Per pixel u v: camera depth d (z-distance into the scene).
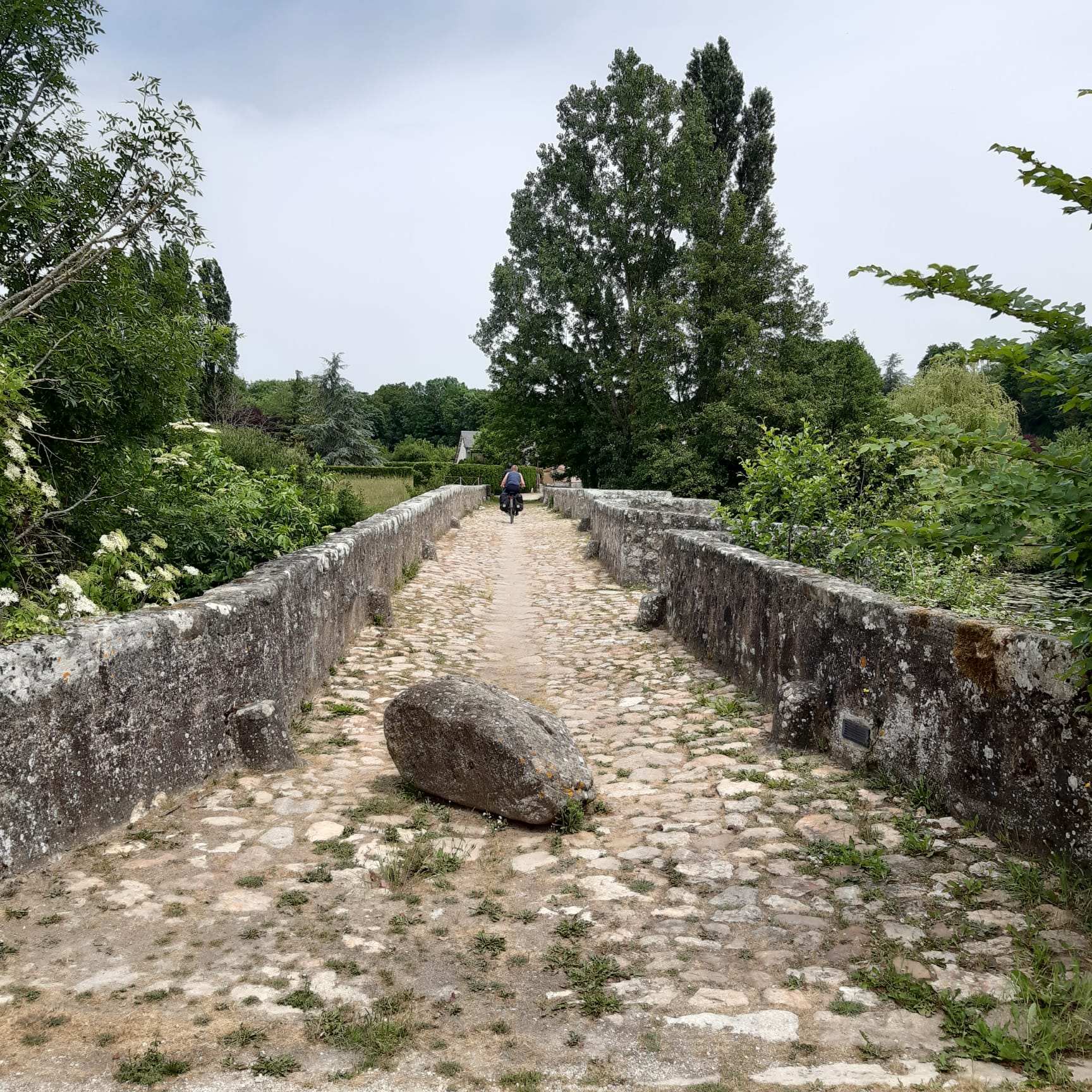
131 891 3.43
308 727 6.08
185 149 5.94
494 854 4.00
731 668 7.36
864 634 4.96
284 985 2.79
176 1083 2.27
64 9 5.93
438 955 3.04
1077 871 3.33
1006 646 3.78
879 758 4.77
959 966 2.84
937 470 3.08
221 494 8.05
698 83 41.22
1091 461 2.78
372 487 28.08
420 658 8.48
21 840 3.47
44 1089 2.23
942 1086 2.21
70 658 3.72
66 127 6.07
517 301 39.59
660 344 36.19
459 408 121.38
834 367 34.84
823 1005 2.67
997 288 2.89
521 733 4.41
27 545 5.05
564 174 39.38
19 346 5.33
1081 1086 2.17
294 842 4.04
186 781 4.56
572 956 3.02
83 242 5.80
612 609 11.33
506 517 29.89
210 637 4.84
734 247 36.31
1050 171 2.61
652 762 5.40
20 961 2.88
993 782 3.86
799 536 8.57
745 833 4.15
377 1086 2.29
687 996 2.75
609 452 39.81
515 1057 2.43
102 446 6.30
